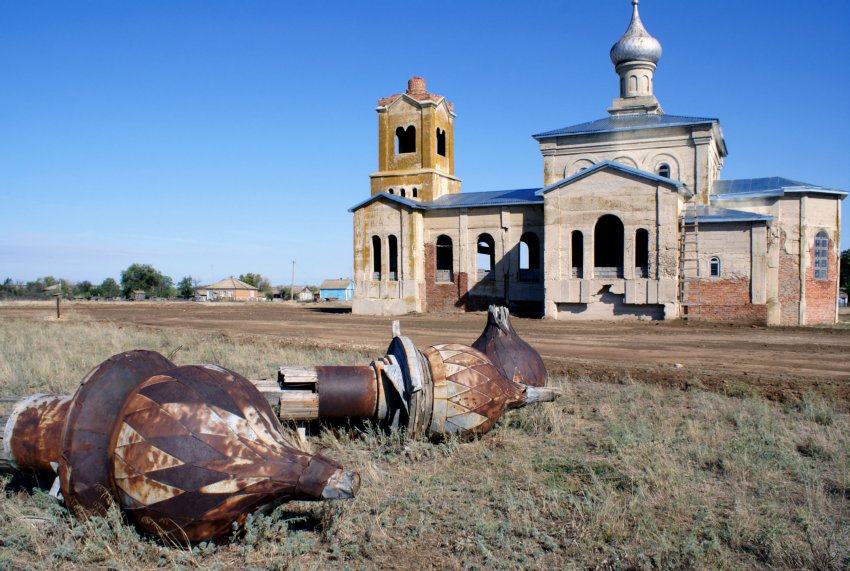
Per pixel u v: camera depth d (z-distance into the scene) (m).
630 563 5.91
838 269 37.97
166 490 5.64
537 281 43.00
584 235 37.06
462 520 6.80
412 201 45.25
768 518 6.88
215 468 5.66
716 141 43.44
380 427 9.75
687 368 17.67
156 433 5.73
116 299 102.38
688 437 9.94
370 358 18.55
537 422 10.80
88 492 5.98
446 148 51.16
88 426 6.07
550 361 18.88
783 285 36.78
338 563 5.83
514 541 6.32
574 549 6.15
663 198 35.38
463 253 45.12
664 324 33.84
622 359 19.84
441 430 9.23
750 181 40.91
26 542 6.12
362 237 46.84
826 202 37.53
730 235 35.75
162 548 5.81
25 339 23.00
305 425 9.91
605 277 37.12
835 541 6.26
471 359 9.54
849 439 9.87
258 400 6.29
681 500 7.31
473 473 8.34
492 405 9.32
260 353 19.47
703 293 36.06
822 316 37.28
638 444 9.46
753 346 23.83
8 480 7.59
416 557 6.02
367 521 6.67
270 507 5.96
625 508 6.93
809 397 13.14
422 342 25.33
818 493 7.50
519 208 43.56
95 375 6.33
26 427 6.71
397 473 8.25
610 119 44.41
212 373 6.27
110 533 5.90
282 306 69.06
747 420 11.08
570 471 8.50
